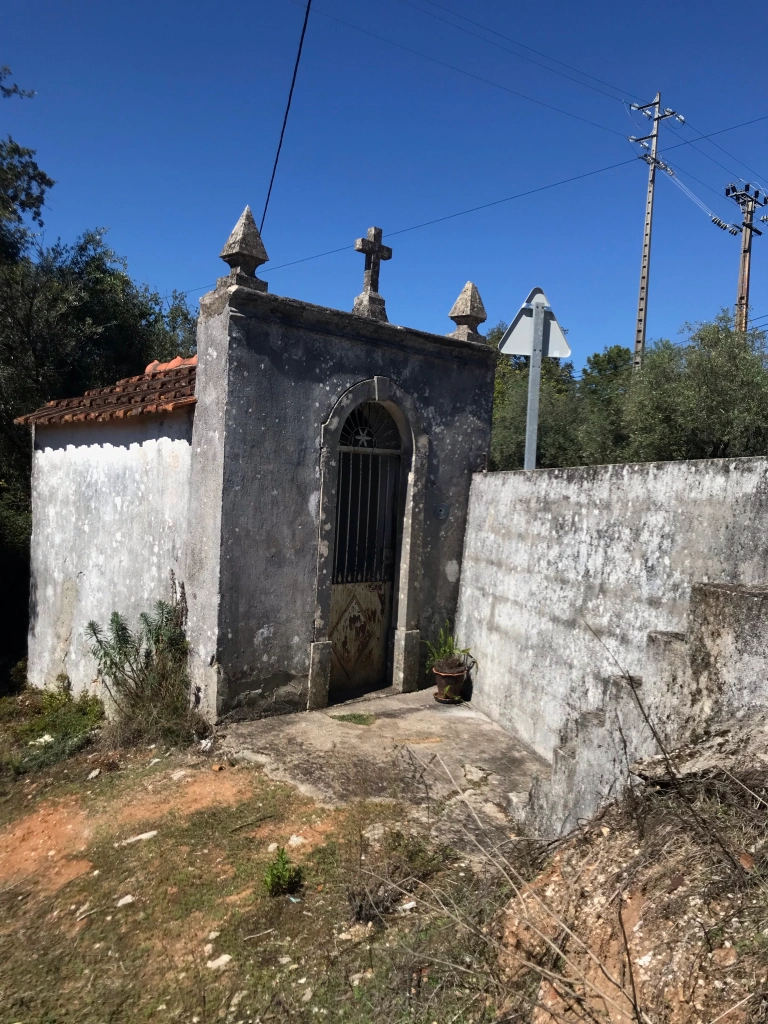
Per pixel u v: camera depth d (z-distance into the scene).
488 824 5.06
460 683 7.91
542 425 16.30
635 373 13.35
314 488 7.40
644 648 5.29
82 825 5.50
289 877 4.36
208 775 6.04
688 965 2.32
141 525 8.05
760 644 3.29
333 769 6.00
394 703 7.81
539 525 6.80
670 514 5.16
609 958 2.54
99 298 16.34
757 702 3.28
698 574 4.86
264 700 7.16
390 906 4.05
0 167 15.62
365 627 8.23
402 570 8.20
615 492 5.75
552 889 3.03
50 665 9.82
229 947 3.93
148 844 5.04
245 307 6.77
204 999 3.57
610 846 3.08
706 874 2.64
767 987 2.12
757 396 11.08
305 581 7.39
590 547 6.01
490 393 8.83
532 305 7.67
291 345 7.12
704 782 3.01
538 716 6.54
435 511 8.34
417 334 7.99
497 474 7.80
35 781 6.47
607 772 4.04
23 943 4.22
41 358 14.85
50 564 9.91
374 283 8.04
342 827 5.04
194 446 7.15
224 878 4.57
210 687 6.89
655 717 3.79
